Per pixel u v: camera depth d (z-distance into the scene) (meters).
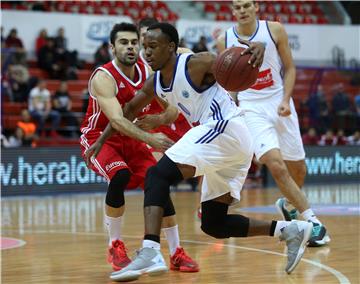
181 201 25.47
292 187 13.74
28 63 36.75
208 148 9.39
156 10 43.00
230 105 9.65
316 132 36.69
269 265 11.20
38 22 37.16
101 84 10.58
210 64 9.31
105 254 12.76
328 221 18.05
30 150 28.50
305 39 41.91
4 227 17.61
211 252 12.75
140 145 11.30
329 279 9.87
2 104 31.89
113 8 41.81
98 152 10.30
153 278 10.14
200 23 39.25
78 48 37.94
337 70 39.72
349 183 35.09
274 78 14.52
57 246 13.91
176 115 10.53
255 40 14.44
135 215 20.53
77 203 25.06
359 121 37.81
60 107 32.62
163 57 9.43
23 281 10.05
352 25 43.34
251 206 22.81
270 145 13.98
